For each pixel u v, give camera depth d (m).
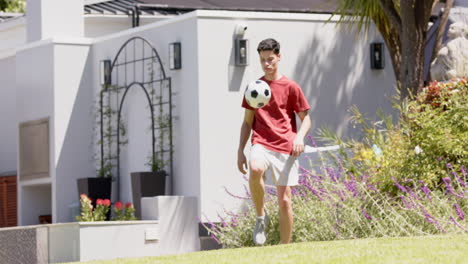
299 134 15.73
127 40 28.61
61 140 29.66
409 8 24.08
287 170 15.80
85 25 33.34
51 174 29.75
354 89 28.34
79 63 30.06
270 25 27.06
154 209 23.12
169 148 26.75
